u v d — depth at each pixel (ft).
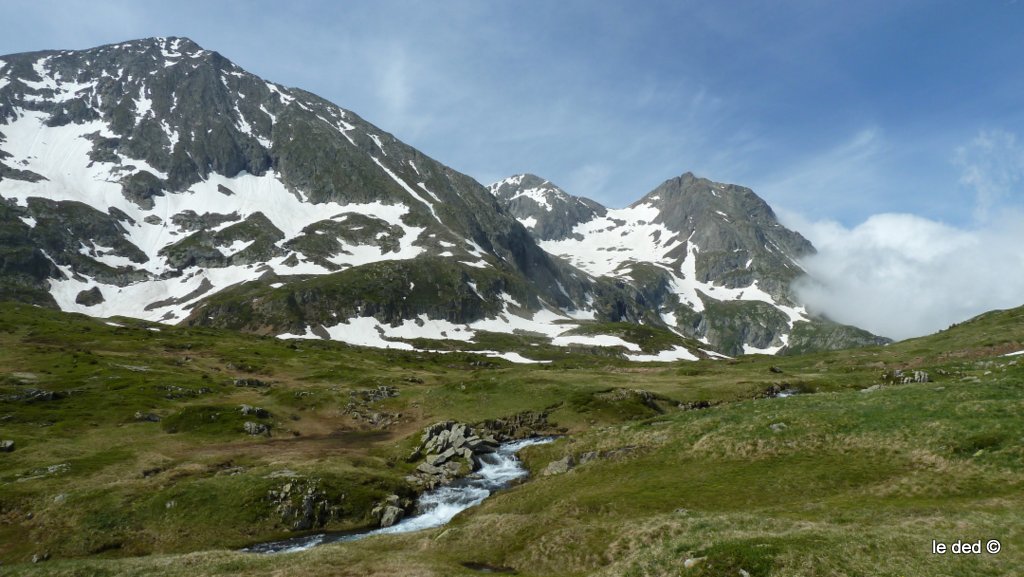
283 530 171.12
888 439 142.92
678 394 341.82
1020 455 116.78
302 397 353.31
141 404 310.45
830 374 422.82
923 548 79.82
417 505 189.16
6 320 567.18
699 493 137.69
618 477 165.17
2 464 212.02
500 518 141.79
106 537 161.89
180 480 199.21
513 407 317.83
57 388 334.85
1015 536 80.79
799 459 147.13
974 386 165.58
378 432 299.17
